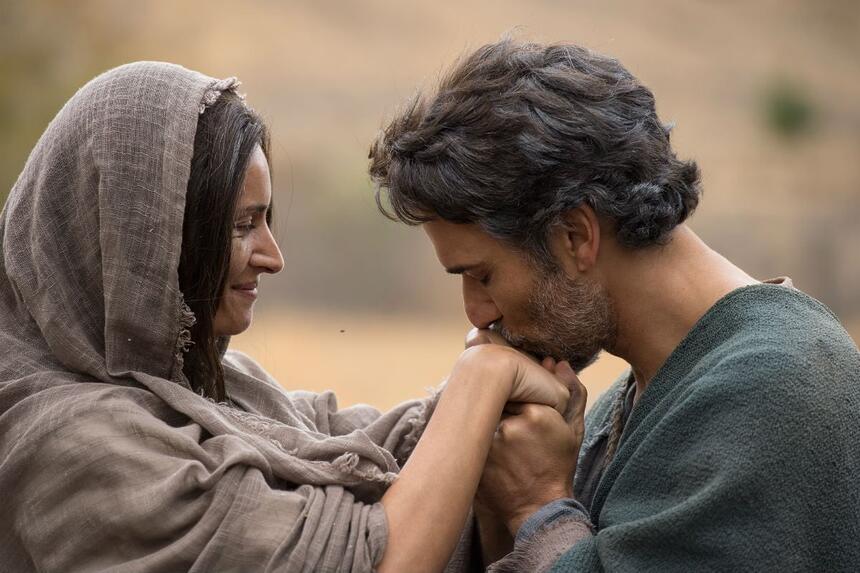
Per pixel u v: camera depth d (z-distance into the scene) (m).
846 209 50.81
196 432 4.51
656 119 4.74
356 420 5.54
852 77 66.88
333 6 62.59
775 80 62.62
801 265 46.12
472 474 4.53
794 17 72.19
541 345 4.81
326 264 38.09
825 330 4.41
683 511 4.14
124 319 4.64
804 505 4.13
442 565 4.44
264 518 4.29
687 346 4.56
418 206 4.64
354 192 39.84
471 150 4.52
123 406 4.47
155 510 4.29
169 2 33.62
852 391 4.29
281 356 26.94
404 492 4.47
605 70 4.68
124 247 4.61
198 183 4.69
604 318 4.71
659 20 68.50
